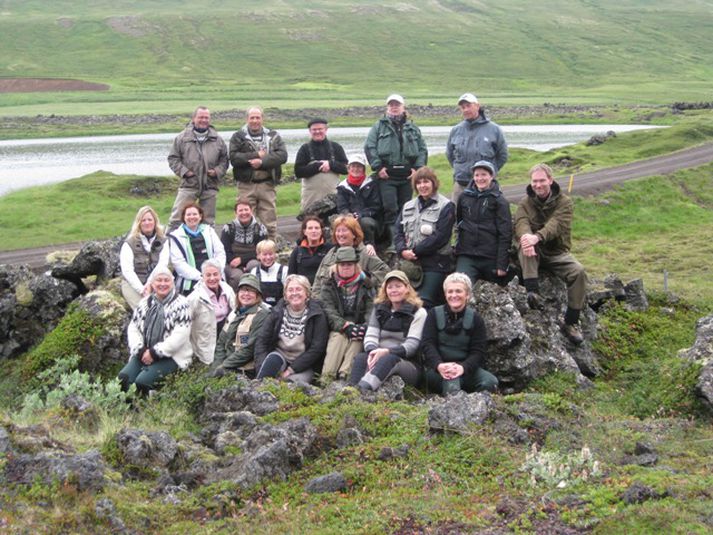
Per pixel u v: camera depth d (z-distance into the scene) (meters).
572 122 123.12
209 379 12.19
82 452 8.99
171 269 17.14
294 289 13.09
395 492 8.58
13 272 20.16
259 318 13.48
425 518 7.86
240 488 8.63
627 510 7.71
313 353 13.00
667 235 40.81
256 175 19.91
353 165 17.48
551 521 7.77
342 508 8.20
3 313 19.30
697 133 75.06
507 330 13.98
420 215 15.09
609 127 116.00
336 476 8.80
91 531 7.68
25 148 90.06
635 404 12.94
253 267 17.31
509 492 8.45
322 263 14.77
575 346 15.55
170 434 10.13
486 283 14.66
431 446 9.59
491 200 14.97
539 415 10.43
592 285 18.80
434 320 12.52
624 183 49.56
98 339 16.61
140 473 8.96
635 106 150.38
